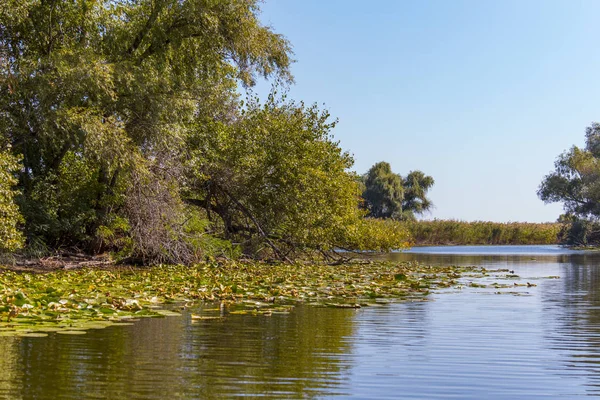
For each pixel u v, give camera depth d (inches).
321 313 338.3
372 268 711.7
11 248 546.6
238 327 285.9
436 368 208.5
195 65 763.4
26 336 254.1
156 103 661.9
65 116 606.9
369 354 230.2
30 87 614.5
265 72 809.5
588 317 330.3
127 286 445.1
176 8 706.8
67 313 307.4
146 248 669.9
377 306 374.0
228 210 827.4
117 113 674.8
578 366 213.9
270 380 189.3
